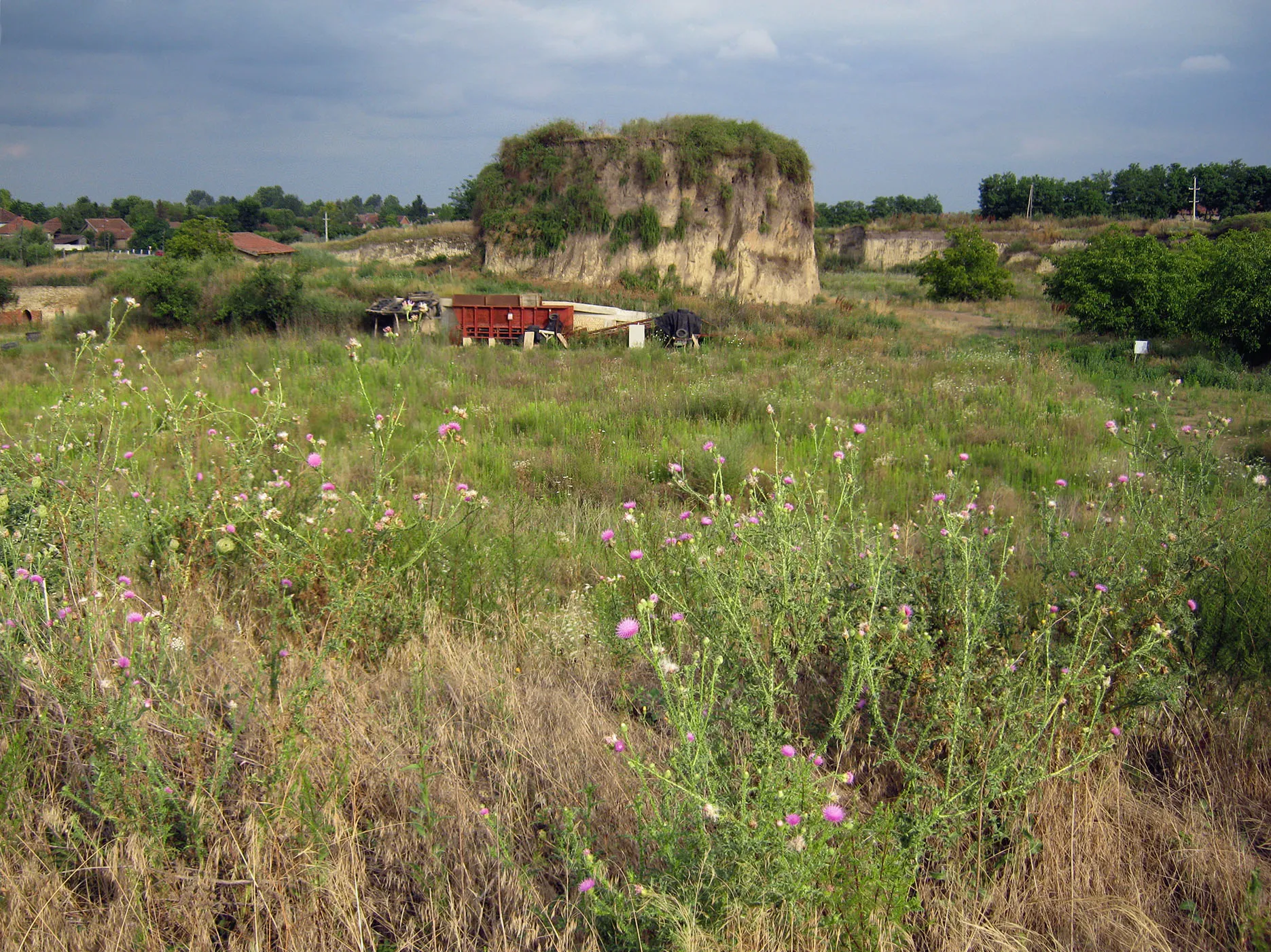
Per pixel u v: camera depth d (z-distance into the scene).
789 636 3.36
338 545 4.57
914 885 2.66
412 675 3.63
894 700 3.24
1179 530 4.04
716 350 21.45
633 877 2.40
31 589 3.19
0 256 75.25
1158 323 23.44
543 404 12.94
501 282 36.12
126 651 3.21
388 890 2.63
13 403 12.04
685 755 2.51
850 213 111.56
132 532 4.00
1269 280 19.39
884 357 20.27
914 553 5.01
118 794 2.59
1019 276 58.72
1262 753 3.40
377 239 58.28
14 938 2.27
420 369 15.52
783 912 2.37
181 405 5.73
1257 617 3.66
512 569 5.03
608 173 40.16
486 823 2.69
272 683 3.08
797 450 10.24
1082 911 2.62
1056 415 12.90
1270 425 12.65
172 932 2.39
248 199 130.50
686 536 4.13
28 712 2.99
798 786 2.42
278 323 22.84
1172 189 82.44
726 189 39.69
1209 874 2.79
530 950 2.38
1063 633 3.88
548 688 3.83
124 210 149.75
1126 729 3.31
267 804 2.66
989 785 2.80
